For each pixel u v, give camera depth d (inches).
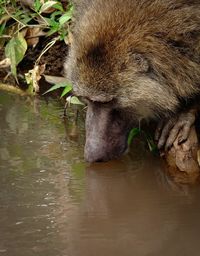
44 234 189.8
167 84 235.3
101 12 239.5
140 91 231.6
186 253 179.5
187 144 236.1
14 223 196.7
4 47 334.0
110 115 236.8
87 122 239.3
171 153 240.1
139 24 232.4
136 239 187.0
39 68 311.7
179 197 214.7
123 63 227.9
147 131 257.4
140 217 200.4
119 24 233.1
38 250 180.4
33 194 217.0
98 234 189.6
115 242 185.0
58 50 318.3
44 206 207.8
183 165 234.7
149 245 183.6
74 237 187.6
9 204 209.8
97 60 228.8
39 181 226.7
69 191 219.5
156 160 243.8
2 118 283.7
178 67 233.8
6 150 252.8
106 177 230.1
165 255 178.4
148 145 254.2
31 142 259.9
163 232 191.0
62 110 291.9
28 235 189.0
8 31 331.3
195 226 193.9
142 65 228.4
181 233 190.1
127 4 237.9
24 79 323.0
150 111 241.6
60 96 305.4
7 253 179.0
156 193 217.8
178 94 239.5
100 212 203.9
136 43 229.6
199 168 233.8
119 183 225.8
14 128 273.7
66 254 178.1
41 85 313.7
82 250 180.7
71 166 239.3
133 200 213.2
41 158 245.8
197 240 186.2
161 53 231.1
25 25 316.2
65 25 304.8
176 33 230.4
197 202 210.2
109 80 229.1
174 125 243.4
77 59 233.5
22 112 290.8
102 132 236.8
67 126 274.8
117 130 239.9
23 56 313.3
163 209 205.9
